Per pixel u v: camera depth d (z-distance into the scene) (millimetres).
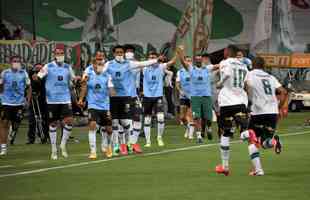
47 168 31125
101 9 87938
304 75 88125
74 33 96312
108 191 24297
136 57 97188
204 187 24922
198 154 36375
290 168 30094
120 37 97375
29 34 96438
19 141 47469
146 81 42156
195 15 60719
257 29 86062
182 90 48062
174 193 23656
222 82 28109
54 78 35312
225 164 28141
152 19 98125
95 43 86750
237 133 49375
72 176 28281
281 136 47500
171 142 44281
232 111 27906
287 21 93438
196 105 44875
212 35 99438
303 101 82938
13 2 96500
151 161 33250
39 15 96625
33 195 23688
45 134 45406
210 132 45562
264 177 27344
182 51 38375
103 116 35219
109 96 35750
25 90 41031
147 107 41969
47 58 65625
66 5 96438
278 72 87188
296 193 23469
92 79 34938
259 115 27938
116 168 30703
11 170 30672
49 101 35312
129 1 97750
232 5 100938
